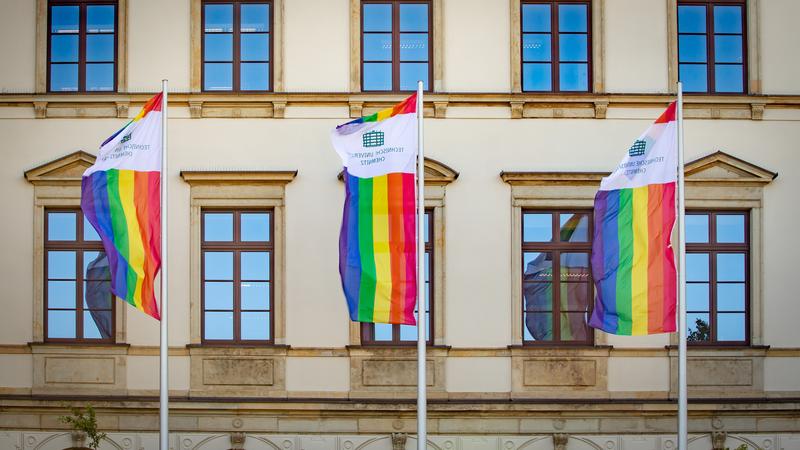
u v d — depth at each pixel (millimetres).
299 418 17797
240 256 18125
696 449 17922
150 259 14805
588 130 18172
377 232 14859
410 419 17781
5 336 18031
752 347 18078
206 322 18062
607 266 14984
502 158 18109
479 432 17781
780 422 18016
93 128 18203
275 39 18203
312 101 18078
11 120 18203
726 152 18203
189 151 18109
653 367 17984
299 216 18031
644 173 14883
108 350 17938
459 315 17969
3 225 18125
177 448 17750
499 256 18031
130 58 18172
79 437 17891
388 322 14805
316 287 17969
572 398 17875
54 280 18219
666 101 18125
